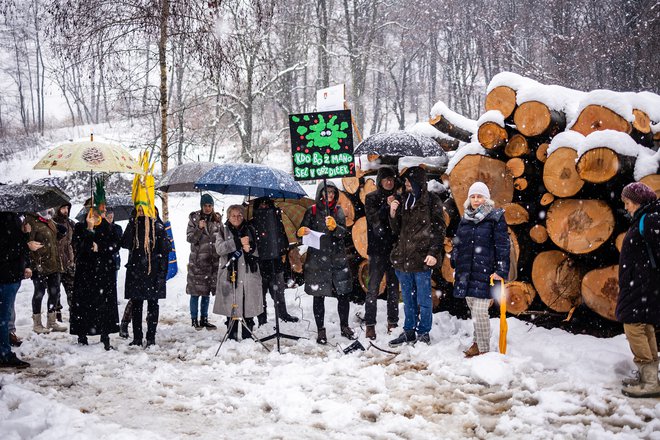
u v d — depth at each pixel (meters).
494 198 6.18
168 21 9.45
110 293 5.83
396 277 6.38
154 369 5.12
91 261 5.81
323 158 5.98
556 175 5.54
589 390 4.18
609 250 5.61
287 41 24.03
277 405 4.10
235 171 5.75
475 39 33.97
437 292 6.80
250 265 6.06
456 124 7.40
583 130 5.66
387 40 33.78
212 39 9.42
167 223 8.62
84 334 5.79
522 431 3.61
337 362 5.13
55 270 6.72
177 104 16.36
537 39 29.83
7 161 32.88
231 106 19.39
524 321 5.93
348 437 3.59
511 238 5.93
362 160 7.46
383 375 4.77
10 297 5.18
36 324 6.66
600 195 5.56
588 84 24.86
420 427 3.71
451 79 36.94
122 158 5.97
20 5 9.71
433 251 5.59
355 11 27.89
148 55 10.15
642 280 4.00
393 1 31.30
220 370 5.06
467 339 5.72
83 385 4.65
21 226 5.33
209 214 6.86
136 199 5.89
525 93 5.86
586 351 4.86
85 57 9.41
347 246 7.74
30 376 4.90
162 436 3.60
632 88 23.84
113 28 9.32
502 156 6.34
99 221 5.80
